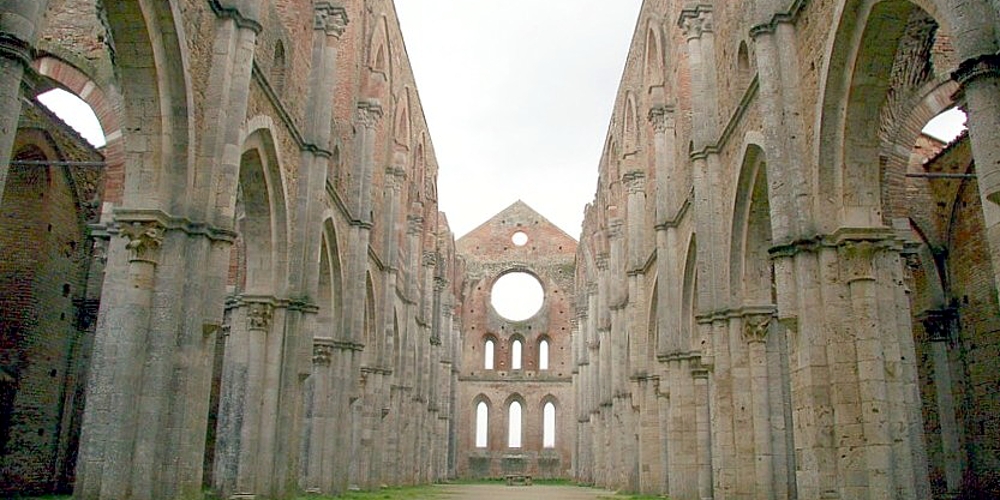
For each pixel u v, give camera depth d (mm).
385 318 37719
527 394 70688
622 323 42969
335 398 29422
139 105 15344
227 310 26688
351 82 31422
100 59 21438
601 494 39750
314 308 23828
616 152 44875
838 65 14906
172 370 15148
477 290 73125
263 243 22281
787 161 16453
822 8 15445
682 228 28938
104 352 14680
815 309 15211
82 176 31875
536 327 72125
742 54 21688
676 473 28141
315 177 24703
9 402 28203
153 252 15180
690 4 25000
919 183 30797
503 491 44156
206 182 16219
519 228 74438
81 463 15555
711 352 22844
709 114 24062
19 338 28797
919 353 31000
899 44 14328
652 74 34906
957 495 28750
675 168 30172
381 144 37625
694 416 28047
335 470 29047
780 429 20859
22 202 29625
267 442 21531
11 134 9531
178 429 14984
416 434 49469
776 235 16203
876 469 13977
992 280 27531
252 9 17906
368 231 31844
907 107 16703
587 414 60688
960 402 29172
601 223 51281
